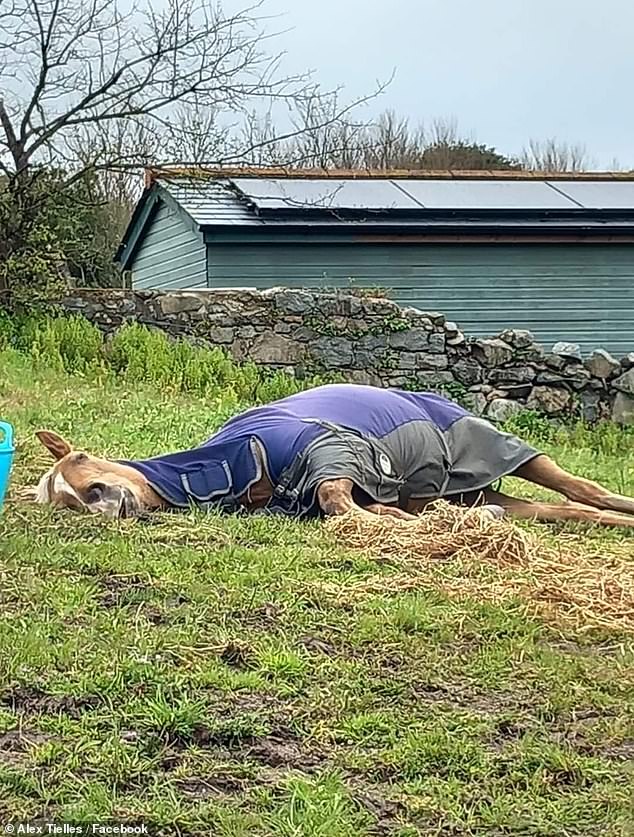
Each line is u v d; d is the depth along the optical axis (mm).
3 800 3125
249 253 17047
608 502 7586
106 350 13711
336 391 7586
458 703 3938
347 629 4652
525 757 3488
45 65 15500
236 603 4941
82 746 3443
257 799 3189
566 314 18375
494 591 5285
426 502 7457
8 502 6812
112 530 6207
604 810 3188
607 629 4859
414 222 17219
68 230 16531
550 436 13867
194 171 16172
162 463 7031
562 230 17906
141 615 4723
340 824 3053
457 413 7801
